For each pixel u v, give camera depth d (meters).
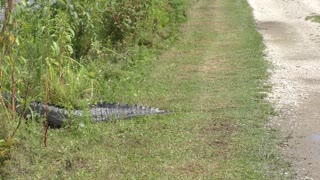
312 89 8.09
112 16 9.70
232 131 5.99
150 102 7.04
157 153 5.32
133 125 6.05
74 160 5.10
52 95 6.24
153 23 11.25
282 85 8.27
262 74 8.89
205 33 12.77
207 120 6.33
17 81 5.77
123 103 6.78
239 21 15.08
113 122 6.13
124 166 5.01
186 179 4.77
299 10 18.23
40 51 6.48
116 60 8.81
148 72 8.59
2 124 5.01
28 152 5.11
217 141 5.68
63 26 6.79
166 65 9.29
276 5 19.39
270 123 6.38
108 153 5.30
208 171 4.94
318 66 9.74
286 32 13.82
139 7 10.55
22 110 5.62
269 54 10.77
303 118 6.63
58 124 5.96
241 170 4.98
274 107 7.04
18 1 6.33
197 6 18.08
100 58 8.42
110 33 9.75
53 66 6.80
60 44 6.68
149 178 4.78
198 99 7.24
